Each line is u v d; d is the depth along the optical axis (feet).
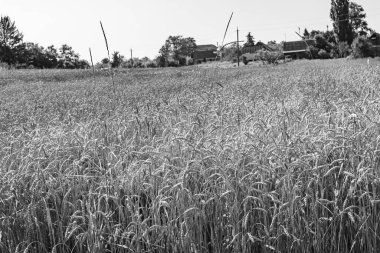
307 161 16.47
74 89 63.41
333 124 19.66
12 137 22.66
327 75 58.80
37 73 119.34
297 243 14.98
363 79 44.32
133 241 15.30
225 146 17.04
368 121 19.56
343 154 17.22
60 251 15.92
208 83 62.90
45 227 16.52
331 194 16.57
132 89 54.85
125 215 16.22
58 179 17.38
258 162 16.44
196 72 107.76
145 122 23.94
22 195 16.60
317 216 15.33
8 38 275.39
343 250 15.64
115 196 15.60
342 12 270.26
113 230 15.72
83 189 17.26
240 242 15.07
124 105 35.47
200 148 17.20
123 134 22.41
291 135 18.33
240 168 16.25
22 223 16.16
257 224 15.57
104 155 19.77
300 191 15.67
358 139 16.96
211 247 16.17
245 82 56.90
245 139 18.52
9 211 16.35
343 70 65.67
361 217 15.47
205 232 15.20
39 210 16.81
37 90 62.90
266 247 15.05
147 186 16.16
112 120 26.86
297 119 21.34
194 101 34.71
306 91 38.22
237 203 15.07
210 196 15.57
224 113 24.76
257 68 123.75
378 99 24.09
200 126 20.93
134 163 16.60
